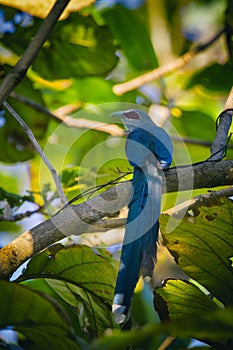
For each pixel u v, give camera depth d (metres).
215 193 7.69
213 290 7.40
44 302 5.83
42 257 7.57
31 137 8.73
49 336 6.01
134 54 14.57
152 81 15.02
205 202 7.52
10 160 13.76
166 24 15.53
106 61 13.31
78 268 7.64
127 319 6.91
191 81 15.07
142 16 15.20
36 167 13.95
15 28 12.48
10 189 14.38
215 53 15.19
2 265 7.35
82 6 12.45
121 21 14.09
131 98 14.73
